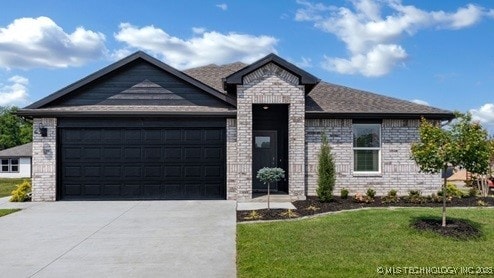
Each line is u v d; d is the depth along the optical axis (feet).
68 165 44.65
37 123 44.24
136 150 44.88
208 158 45.03
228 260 22.17
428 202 41.19
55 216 35.42
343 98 51.90
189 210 37.86
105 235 28.27
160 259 22.44
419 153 27.91
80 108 45.14
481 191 49.80
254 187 50.57
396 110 47.24
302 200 43.19
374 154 47.57
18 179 134.31
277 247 23.76
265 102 43.88
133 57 46.24
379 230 27.68
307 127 46.52
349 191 46.44
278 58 43.65
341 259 21.27
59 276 19.69
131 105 46.62
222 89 52.01
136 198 44.55
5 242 26.48
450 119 47.39
